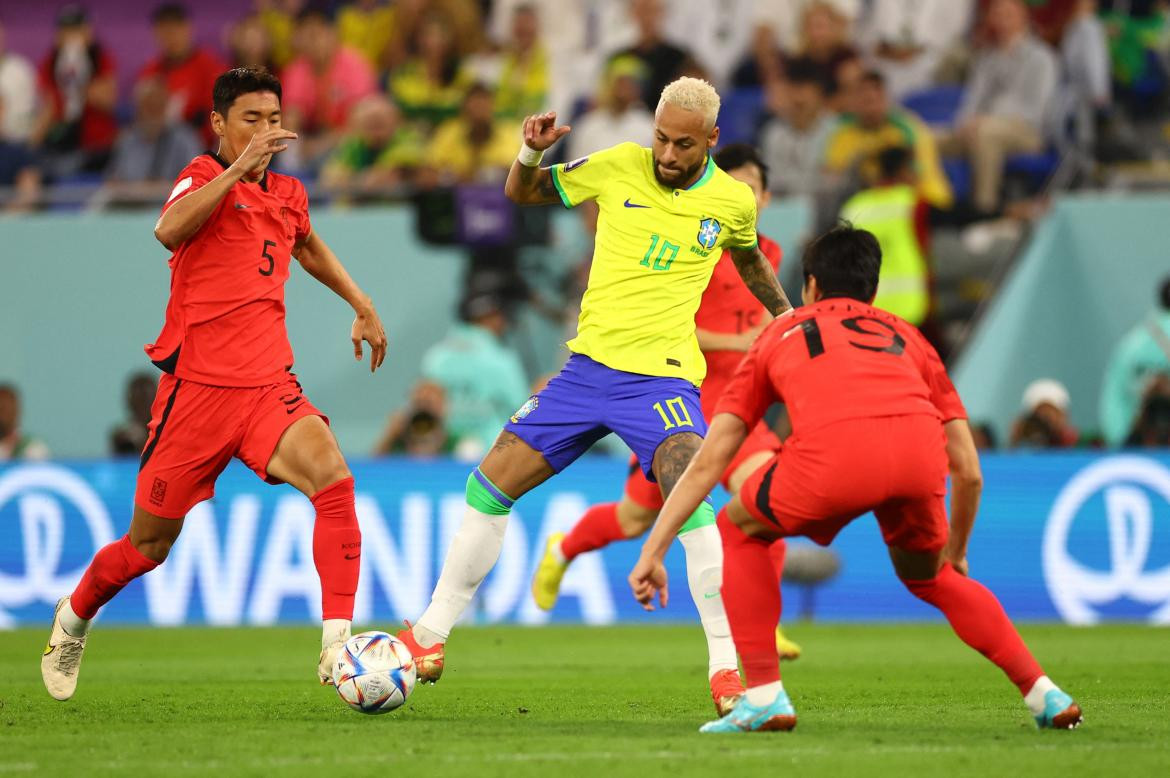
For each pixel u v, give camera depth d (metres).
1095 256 50.19
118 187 56.00
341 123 60.78
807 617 43.69
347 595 20.59
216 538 43.88
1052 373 50.16
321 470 20.42
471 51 62.06
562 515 43.50
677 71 57.59
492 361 49.91
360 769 14.87
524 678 27.30
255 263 20.75
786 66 57.94
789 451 17.14
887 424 16.84
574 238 51.19
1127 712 20.48
